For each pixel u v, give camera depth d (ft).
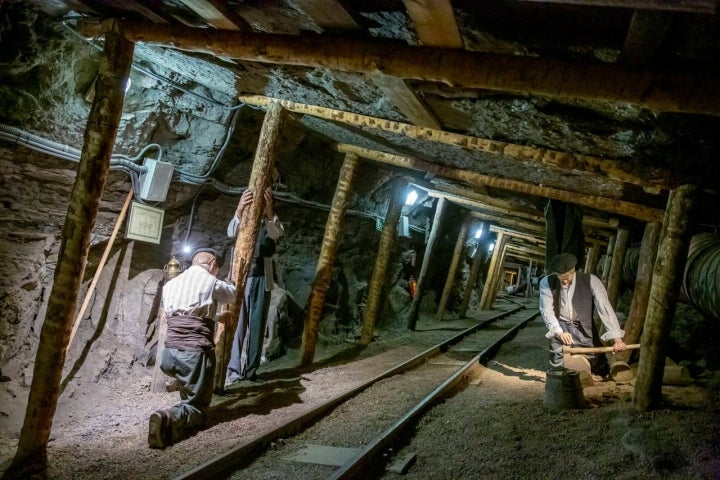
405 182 33.45
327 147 27.96
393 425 14.49
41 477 10.90
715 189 16.44
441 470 12.54
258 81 16.38
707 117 10.75
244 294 18.66
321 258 24.82
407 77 10.60
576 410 17.24
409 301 42.98
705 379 20.31
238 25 11.34
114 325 18.49
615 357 23.27
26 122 13.94
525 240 64.90
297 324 28.71
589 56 9.52
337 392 19.12
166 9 11.58
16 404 14.19
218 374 17.57
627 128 12.39
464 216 47.93
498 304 78.74
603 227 33.37
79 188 11.79
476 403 18.45
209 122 19.44
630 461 12.76
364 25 10.37
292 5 10.07
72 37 13.34
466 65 9.86
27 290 15.57
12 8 11.72
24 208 15.06
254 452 12.92
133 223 17.63
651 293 16.51
